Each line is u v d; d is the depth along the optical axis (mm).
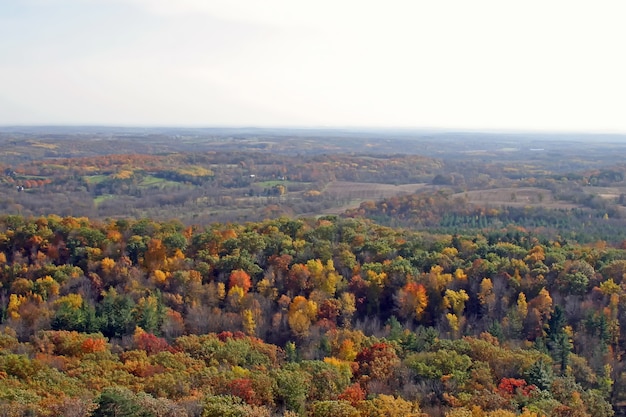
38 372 55469
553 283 88688
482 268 92125
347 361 66188
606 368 68250
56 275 88812
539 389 58000
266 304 87125
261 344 73188
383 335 80562
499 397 54938
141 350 66125
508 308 84875
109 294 84250
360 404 51719
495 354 65562
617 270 88688
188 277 90125
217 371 59125
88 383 54906
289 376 56094
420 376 60938
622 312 80750
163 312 80625
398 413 49938
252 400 52125
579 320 81000
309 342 78500
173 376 56062
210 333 76125
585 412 54875
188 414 47062
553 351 71062
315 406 51000
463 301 87000
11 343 66000
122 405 43406
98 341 67000
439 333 80938
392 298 90375
